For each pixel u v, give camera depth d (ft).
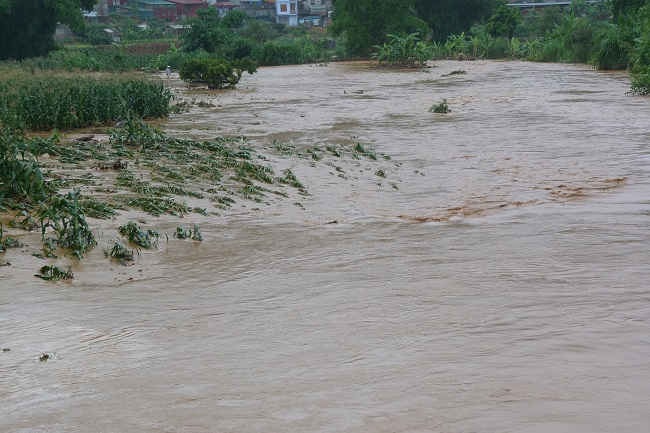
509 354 18.29
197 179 46.88
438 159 58.08
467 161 57.06
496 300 23.34
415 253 30.73
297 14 437.17
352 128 75.82
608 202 42.16
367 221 38.47
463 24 275.59
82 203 37.14
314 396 16.14
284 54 220.64
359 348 19.35
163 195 41.63
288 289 25.82
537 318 21.25
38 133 72.54
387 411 15.12
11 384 17.76
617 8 191.72
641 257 28.99
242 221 38.04
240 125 79.36
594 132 70.13
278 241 33.55
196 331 21.53
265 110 94.22
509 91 114.21
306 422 14.79
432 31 274.98
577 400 15.31
